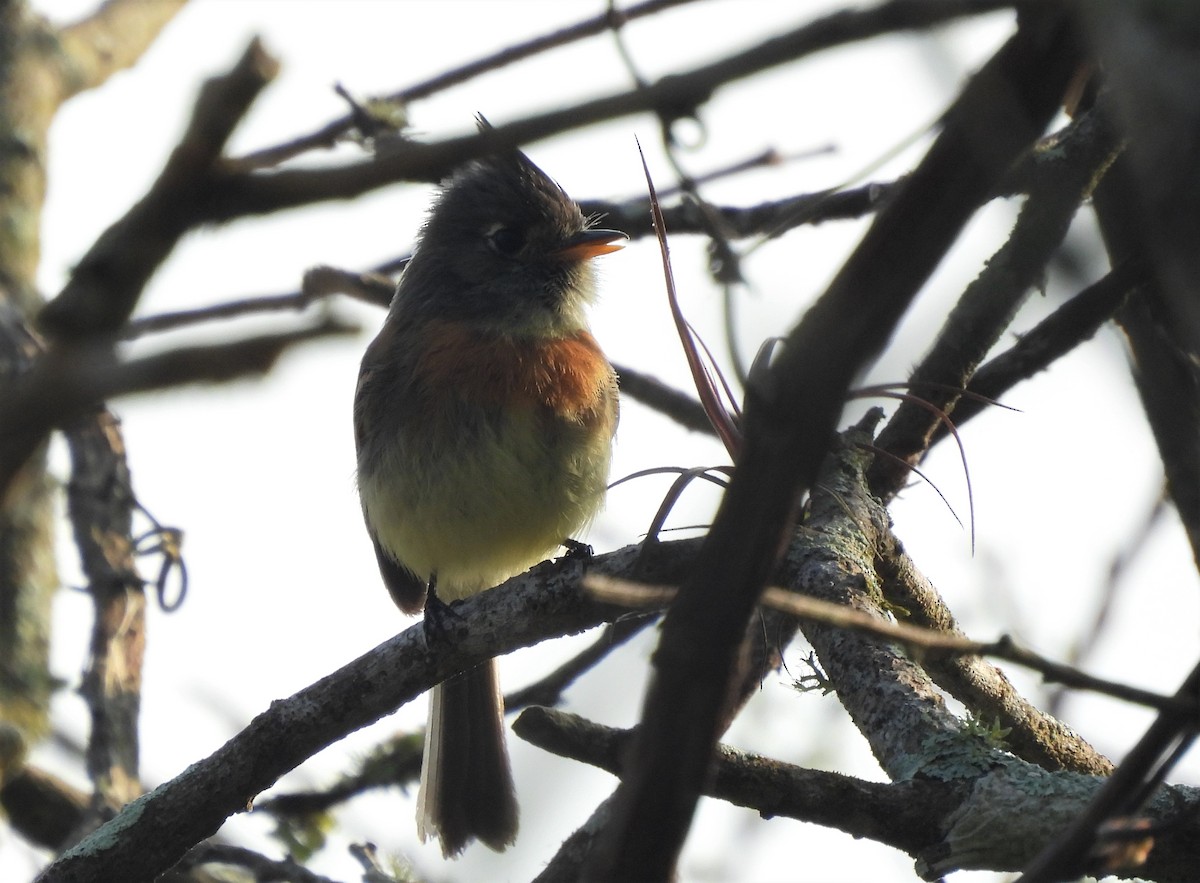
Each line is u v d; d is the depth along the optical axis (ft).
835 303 12.95
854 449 29.55
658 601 14.83
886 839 21.94
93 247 10.56
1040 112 12.42
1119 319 26.05
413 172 11.32
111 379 10.21
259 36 10.48
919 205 12.66
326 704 27.91
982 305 29.37
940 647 14.61
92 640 39.34
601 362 40.55
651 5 19.02
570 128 11.75
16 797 41.57
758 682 26.84
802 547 26.81
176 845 27.84
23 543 39.99
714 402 20.97
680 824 13.91
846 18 11.53
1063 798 21.40
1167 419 24.80
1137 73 9.87
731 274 26.27
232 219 10.85
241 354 10.21
